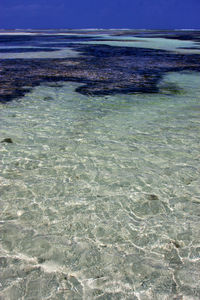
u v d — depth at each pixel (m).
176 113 7.84
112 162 5.01
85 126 6.73
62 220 3.49
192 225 3.44
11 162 4.89
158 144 5.77
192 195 4.06
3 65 15.91
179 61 18.62
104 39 47.41
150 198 3.98
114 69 15.09
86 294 2.50
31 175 4.52
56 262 2.85
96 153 5.34
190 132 6.44
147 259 2.90
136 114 7.71
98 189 4.18
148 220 3.52
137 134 6.29
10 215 3.56
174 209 3.74
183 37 55.53
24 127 6.55
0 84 10.78
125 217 3.57
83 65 16.41
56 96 9.39
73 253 2.97
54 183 4.31
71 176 4.53
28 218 3.52
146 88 10.79
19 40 42.19
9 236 3.21
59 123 6.89
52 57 20.31
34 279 2.65
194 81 12.26
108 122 7.04
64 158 5.11
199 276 2.71
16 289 2.54
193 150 5.51
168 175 4.59
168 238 3.21
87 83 11.42
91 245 3.09
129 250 3.02
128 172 4.68
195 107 8.44
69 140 5.90
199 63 17.61
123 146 5.66
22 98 9.02
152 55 22.27
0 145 5.55
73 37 54.75
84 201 3.88
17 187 4.18
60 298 2.46
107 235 3.24
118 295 2.49
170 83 11.77
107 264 2.84
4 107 8.02
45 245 3.08
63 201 3.88
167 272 2.74
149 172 4.68
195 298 2.49
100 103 8.72
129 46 31.91
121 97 9.46
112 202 3.88
